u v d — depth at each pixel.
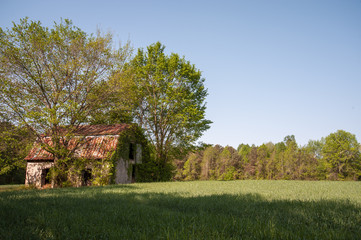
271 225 3.80
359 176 60.00
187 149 31.55
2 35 20.64
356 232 3.60
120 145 25.86
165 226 3.85
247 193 9.72
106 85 23.02
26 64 21.48
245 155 100.81
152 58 31.98
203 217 4.55
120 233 3.47
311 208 5.59
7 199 7.03
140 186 14.85
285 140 112.19
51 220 4.14
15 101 20.02
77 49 22.44
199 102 32.28
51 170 22.02
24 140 20.97
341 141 61.84
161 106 30.98
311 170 67.19
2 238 3.18
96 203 6.38
